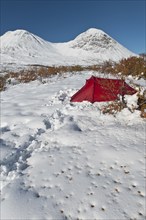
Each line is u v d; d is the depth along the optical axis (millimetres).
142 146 4801
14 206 3613
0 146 5594
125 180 3969
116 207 3465
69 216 3398
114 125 5965
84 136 5520
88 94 8195
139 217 3287
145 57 15320
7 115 7766
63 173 4281
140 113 6191
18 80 17031
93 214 3391
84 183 3979
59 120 6754
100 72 16406
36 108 8336
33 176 4301
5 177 4414
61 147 5227
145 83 11312
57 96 9797
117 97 7129
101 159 4555
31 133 6211
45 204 3619
